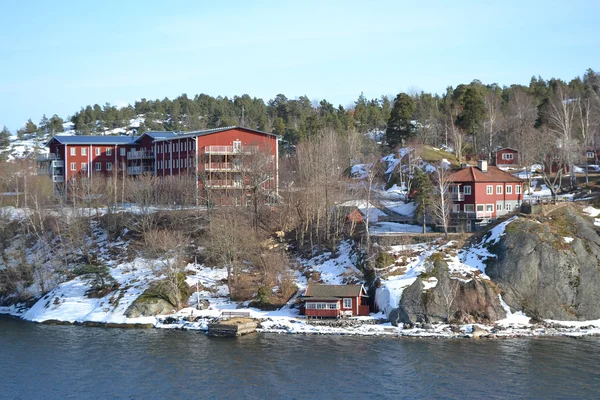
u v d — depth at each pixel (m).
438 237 92.44
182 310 87.94
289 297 88.25
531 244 83.25
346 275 90.25
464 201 102.94
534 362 64.75
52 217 115.38
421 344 71.62
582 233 86.69
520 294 80.75
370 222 106.38
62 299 92.88
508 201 105.00
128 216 115.69
